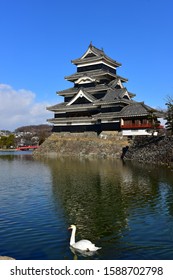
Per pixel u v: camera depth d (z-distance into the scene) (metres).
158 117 56.16
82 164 45.28
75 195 22.25
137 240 13.04
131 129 59.09
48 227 14.99
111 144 59.84
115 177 30.42
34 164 49.00
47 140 74.00
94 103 65.19
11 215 17.22
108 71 72.81
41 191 24.14
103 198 21.14
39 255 11.55
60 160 55.38
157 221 15.72
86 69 77.31
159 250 11.91
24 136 175.50
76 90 75.12
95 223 15.57
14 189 25.23
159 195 21.69
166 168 36.78
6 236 13.73
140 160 47.75
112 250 11.93
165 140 43.75
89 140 65.19
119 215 16.95
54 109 74.06
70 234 13.92
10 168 43.09
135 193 22.50
